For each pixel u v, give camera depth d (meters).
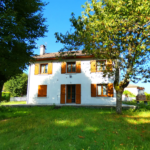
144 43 6.74
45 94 13.83
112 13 6.30
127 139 3.55
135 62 7.55
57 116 7.04
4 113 8.22
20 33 6.06
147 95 16.69
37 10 7.76
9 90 23.98
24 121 5.93
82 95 13.01
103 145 3.14
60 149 2.90
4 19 5.34
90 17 7.08
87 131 4.20
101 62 9.01
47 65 14.73
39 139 3.50
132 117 6.78
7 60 6.04
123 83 7.74
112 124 5.16
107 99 12.43
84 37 6.86
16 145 3.20
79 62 13.53
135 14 5.76
